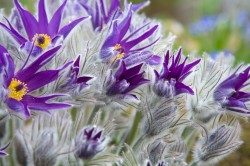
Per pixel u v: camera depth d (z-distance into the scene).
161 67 0.68
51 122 0.66
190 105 0.70
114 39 0.67
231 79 0.69
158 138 0.70
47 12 0.68
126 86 0.66
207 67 0.71
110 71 0.66
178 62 0.67
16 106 0.61
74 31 0.67
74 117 0.70
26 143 0.65
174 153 0.71
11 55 0.66
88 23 0.75
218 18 1.61
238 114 0.69
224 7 1.74
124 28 0.68
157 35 0.72
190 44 1.40
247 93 0.69
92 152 0.64
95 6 0.75
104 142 0.64
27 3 1.30
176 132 0.74
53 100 0.65
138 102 0.68
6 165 0.68
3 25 0.66
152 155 0.69
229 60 0.77
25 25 0.68
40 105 0.62
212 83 0.69
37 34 0.67
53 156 0.65
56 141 0.65
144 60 0.67
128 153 0.69
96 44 0.67
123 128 0.77
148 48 0.70
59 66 0.67
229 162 0.87
